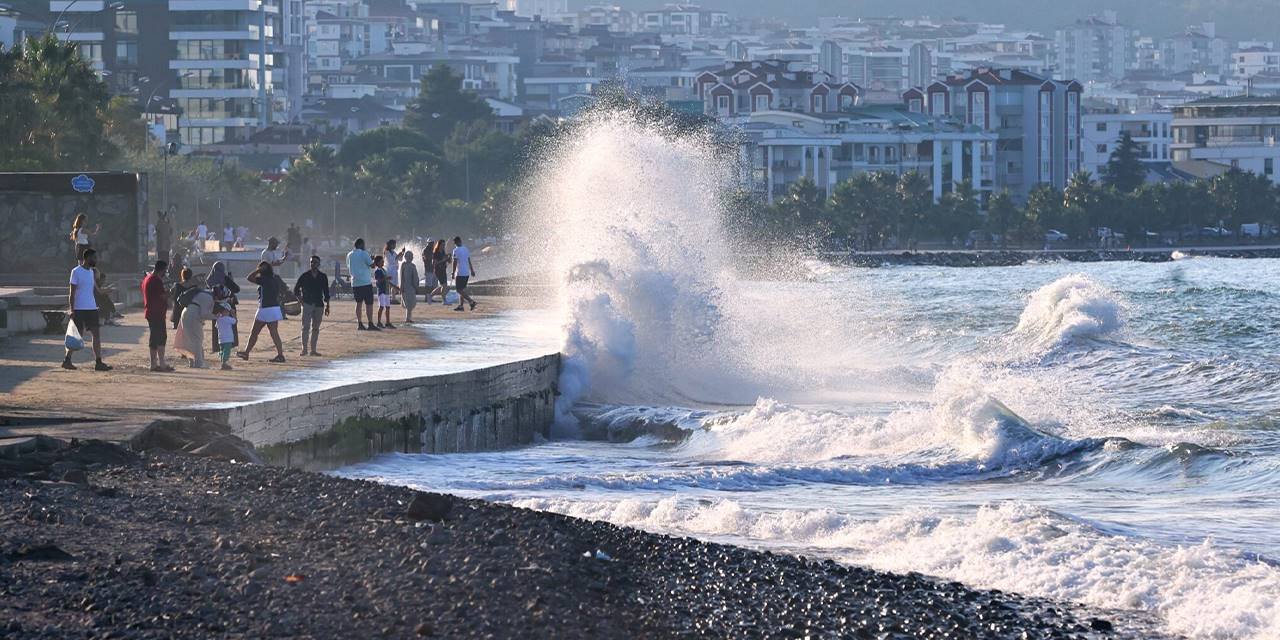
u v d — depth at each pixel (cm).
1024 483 5594
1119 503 5078
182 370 6638
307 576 3077
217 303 6725
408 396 6331
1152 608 3541
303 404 5578
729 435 6819
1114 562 3884
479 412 6931
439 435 6594
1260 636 3306
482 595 3044
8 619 2597
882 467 5750
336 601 2905
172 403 5388
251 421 5256
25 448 4356
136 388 5894
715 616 3161
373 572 3150
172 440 4803
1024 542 4119
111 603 2747
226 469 4359
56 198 11425
